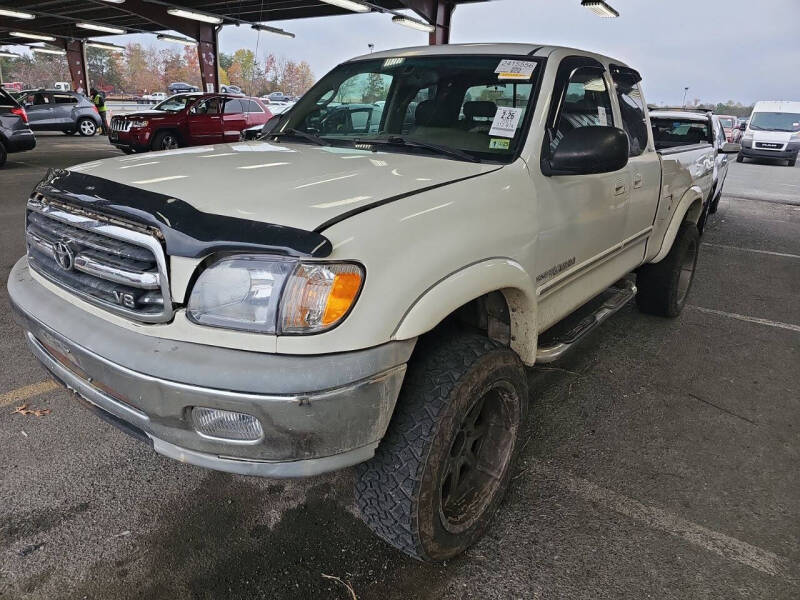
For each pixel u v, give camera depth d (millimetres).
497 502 2201
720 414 3182
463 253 1830
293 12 21672
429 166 2182
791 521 2352
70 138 20719
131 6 20891
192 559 2057
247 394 1482
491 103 2514
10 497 2322
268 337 1507
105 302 1737
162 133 14328
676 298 4508
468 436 2115
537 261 2316
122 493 2383
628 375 3617
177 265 1568
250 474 1602
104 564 2020
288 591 1937
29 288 2086
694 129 7980
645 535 2248
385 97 2832
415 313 1645
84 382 1845
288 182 1883
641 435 2949
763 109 21500
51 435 2752
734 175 17281
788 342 4242
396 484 1788
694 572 2072
